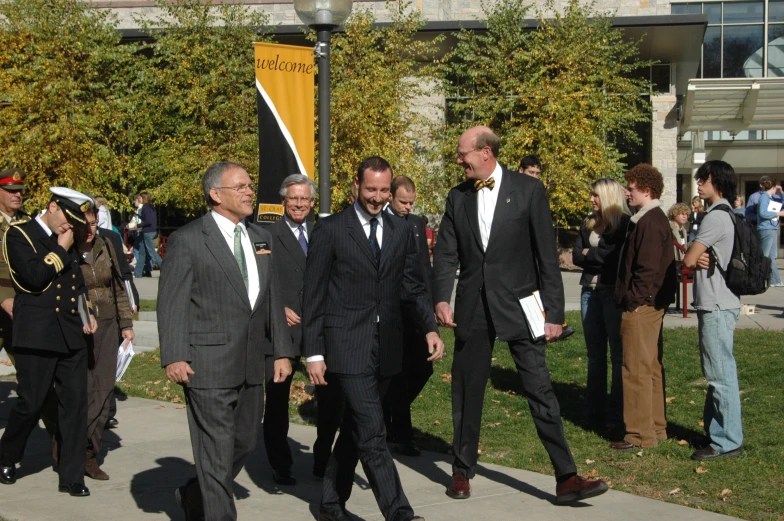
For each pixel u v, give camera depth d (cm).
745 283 600
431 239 2127
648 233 630
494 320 537
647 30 2348
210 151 2312
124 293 669
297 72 813
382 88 2266
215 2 2570
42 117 2373
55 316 565
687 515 509
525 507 530
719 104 2383
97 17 2464
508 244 541
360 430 475
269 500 557
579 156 2247
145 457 666
